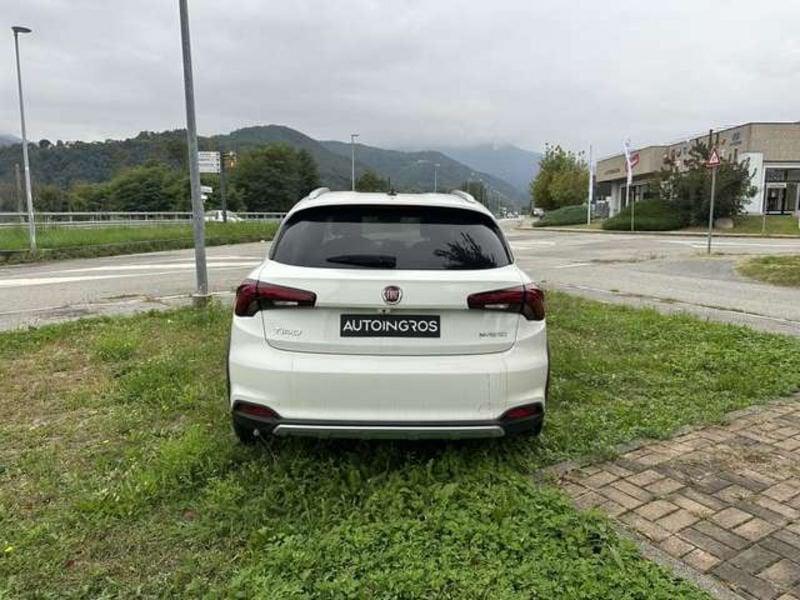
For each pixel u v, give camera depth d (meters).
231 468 3.73
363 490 3.39
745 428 4.46
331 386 3.28
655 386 5.37
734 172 35.22
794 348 6.51
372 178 111.56
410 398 3.29
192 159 8.73
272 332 3.37
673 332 7.32
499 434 3.38
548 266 16.62
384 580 2.62
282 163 113.50
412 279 3.29
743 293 11.26
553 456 3.90
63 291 11.41
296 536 2.95
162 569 2.78
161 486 3.46
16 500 3.37
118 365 5.96
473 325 3.38
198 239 8.98
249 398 3.36
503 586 2.60
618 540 2.92
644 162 53.53
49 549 2.90
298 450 3.85
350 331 3.33
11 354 6.39
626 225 38.34
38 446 4.10
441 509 3.17
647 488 3.53
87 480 3.59
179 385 5.21
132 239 24.22
